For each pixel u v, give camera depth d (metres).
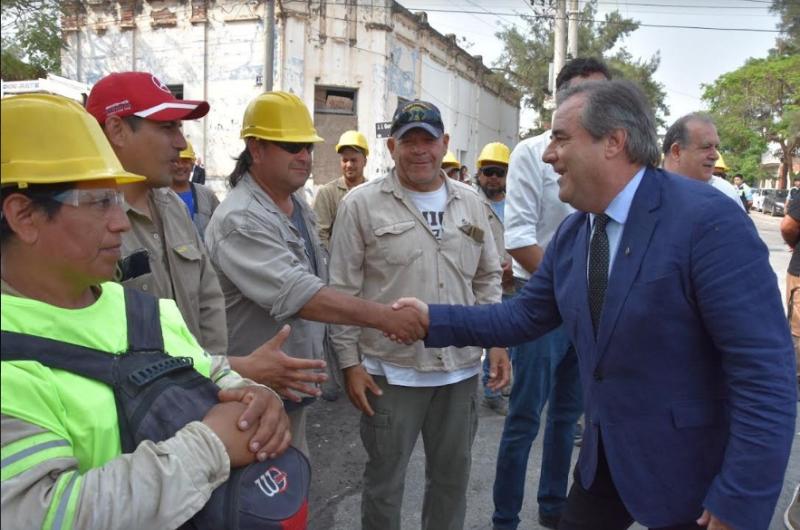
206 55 18.17
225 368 1.73
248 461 1.45
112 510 1.24
